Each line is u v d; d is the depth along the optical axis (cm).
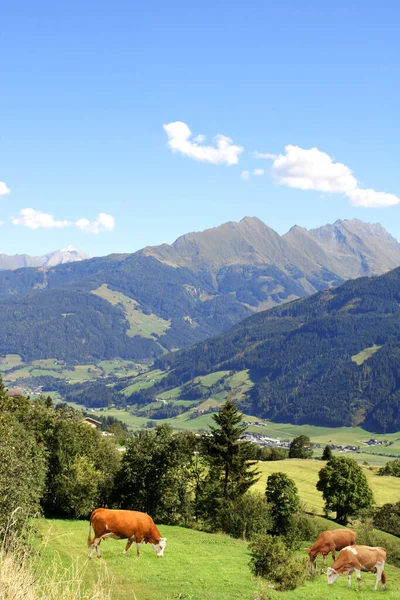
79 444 5472
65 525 4544
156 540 3092
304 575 2772
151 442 5372
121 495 5288
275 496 6300
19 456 2752
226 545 4141
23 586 941
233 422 6103
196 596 2481
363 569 2700
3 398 6488
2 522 1922
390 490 11156
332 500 8325
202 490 5750
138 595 2416
